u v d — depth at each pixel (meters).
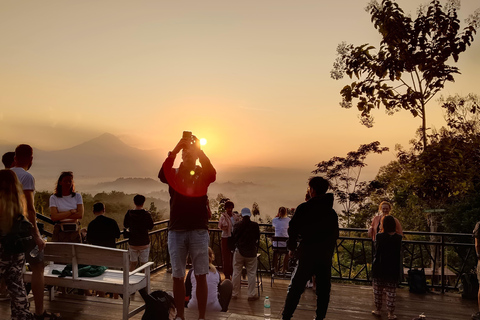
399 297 6.71
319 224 4.14
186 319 4.07
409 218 15.94
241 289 7.45
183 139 3.61
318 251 4.14
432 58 7.75
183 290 3.64
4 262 3.26
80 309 4.46
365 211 19.22
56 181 5.43
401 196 16.19
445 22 7.52
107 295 7.02
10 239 3.22
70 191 5.44
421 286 6.89
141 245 6.82
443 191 8.53
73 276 4.30
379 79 8.20
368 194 18.80
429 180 8.52
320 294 4.25
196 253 3.62
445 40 7.60
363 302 6.48
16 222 3.27
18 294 3.32
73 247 4.27
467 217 13.90
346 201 19.69
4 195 3.23
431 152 8.51
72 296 4.88
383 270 5.73
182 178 3.57
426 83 8.21
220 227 7.86
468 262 13.44
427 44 7.77
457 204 14.29
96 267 4.55
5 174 3.30
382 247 5.77
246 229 6.78
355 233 17.22
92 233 6.09
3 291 4.65
